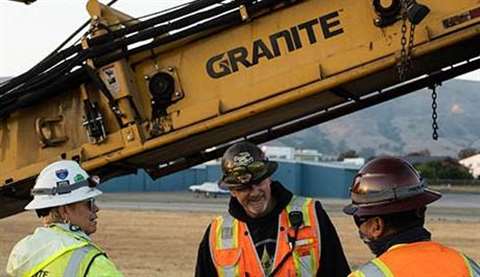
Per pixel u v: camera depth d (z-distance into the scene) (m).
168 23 5.91
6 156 6.41
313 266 4.77
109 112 6.11
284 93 5.76
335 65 5.66
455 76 6.16
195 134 5.91
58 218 4.28
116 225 30.81
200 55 6.00
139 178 73.88
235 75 5.93
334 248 4.82
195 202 53.31
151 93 6.01
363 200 3.32
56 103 6.31
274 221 4.81
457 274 3.12
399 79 5.86
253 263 4.77
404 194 3.27
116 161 6.07
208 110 5.89
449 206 46.62
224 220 4.91
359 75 5.59
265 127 6.61
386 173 3.33
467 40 5.49
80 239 4.16
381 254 3.25
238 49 5.93
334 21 5.76
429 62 5.90
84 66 5.99
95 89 6.16
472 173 84.44
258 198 4.72
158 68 6.04
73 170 4.34
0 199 6.71
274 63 5.86
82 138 6.25
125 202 51.84
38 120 6.27
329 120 6.57
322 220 4.84
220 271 4.83
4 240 24.92
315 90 5.67
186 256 21.06
